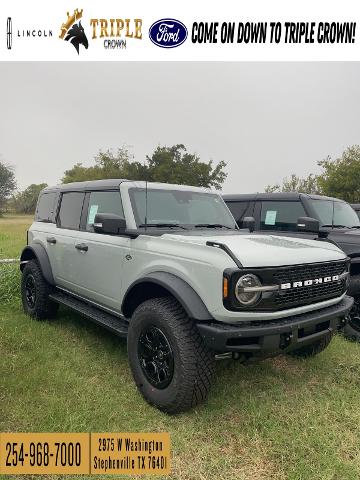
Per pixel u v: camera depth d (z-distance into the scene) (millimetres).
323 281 3057
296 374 3691
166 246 3117
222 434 2744
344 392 3359
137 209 3656
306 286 2908
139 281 3146
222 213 4387
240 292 2584
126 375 3553
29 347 4090
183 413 2943
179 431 2752
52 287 4949
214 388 3316
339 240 5062
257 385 3438
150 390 3035
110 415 2879
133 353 3184
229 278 2557
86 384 3355
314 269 2980
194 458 2500
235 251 2709
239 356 2781
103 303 3914
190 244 2924
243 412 2988
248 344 2695
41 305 4891
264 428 2768
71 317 5203
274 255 2809
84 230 4258
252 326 2670
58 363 3729
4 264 6535
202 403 3029
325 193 23344
